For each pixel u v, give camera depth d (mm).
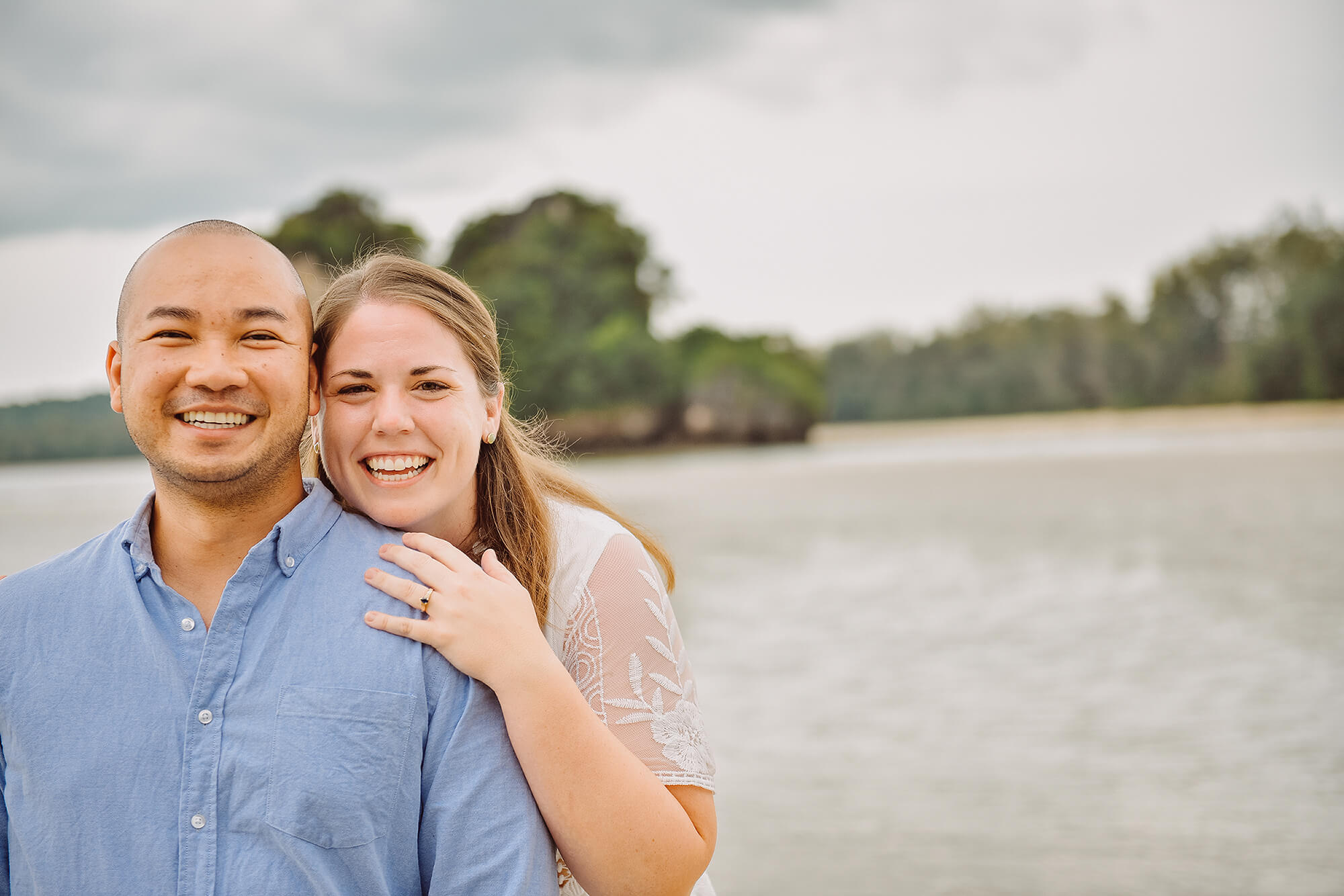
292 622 1718
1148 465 43781
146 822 1604
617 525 2268
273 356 1752
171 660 1660
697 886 2340
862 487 38344
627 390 81312
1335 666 10586
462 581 1825
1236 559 18312
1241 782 7234
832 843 6137
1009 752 7973
